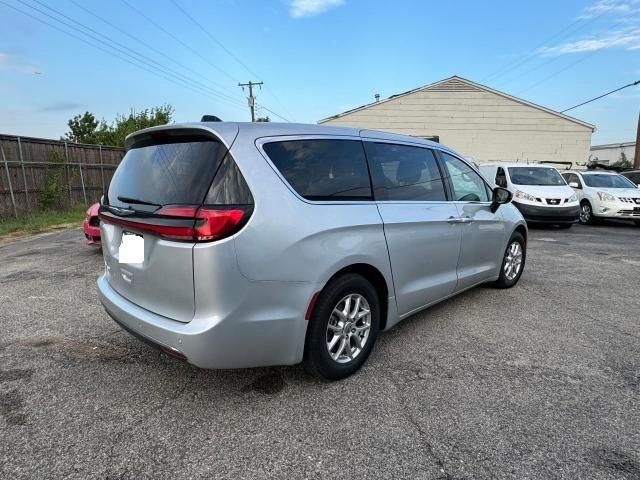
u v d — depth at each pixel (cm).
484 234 429
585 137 2077
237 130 246
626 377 296
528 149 2105
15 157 1173
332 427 237
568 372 302
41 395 266
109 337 355
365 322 301
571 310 434
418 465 208
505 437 229
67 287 502
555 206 1041
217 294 221
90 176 1491
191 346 222
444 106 2092
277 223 237
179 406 255
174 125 254
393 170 329
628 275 582
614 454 217
